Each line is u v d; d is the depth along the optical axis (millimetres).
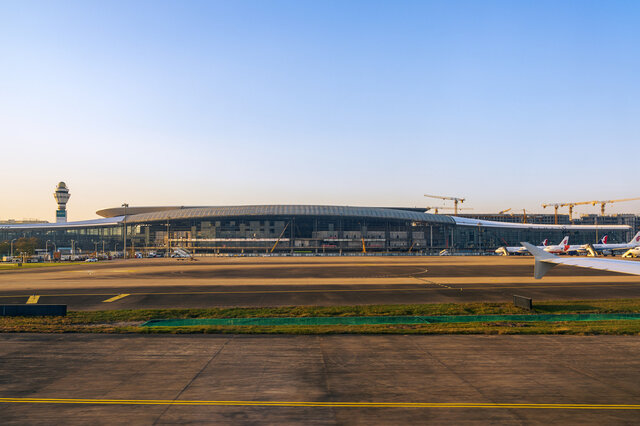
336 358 16531
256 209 188250
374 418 10742
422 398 12172
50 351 17688
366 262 97438
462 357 16641
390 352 17438
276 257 142750
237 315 28141
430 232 197500
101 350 17828
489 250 198750
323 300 35375
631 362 15914
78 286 45312
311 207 190875
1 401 11922
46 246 189625
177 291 41062
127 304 33656
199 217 186000
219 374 14492
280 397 12273
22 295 38531
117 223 197750
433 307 31141
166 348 18172
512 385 13312
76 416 10836
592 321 25047
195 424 10359
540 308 30531
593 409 11344
